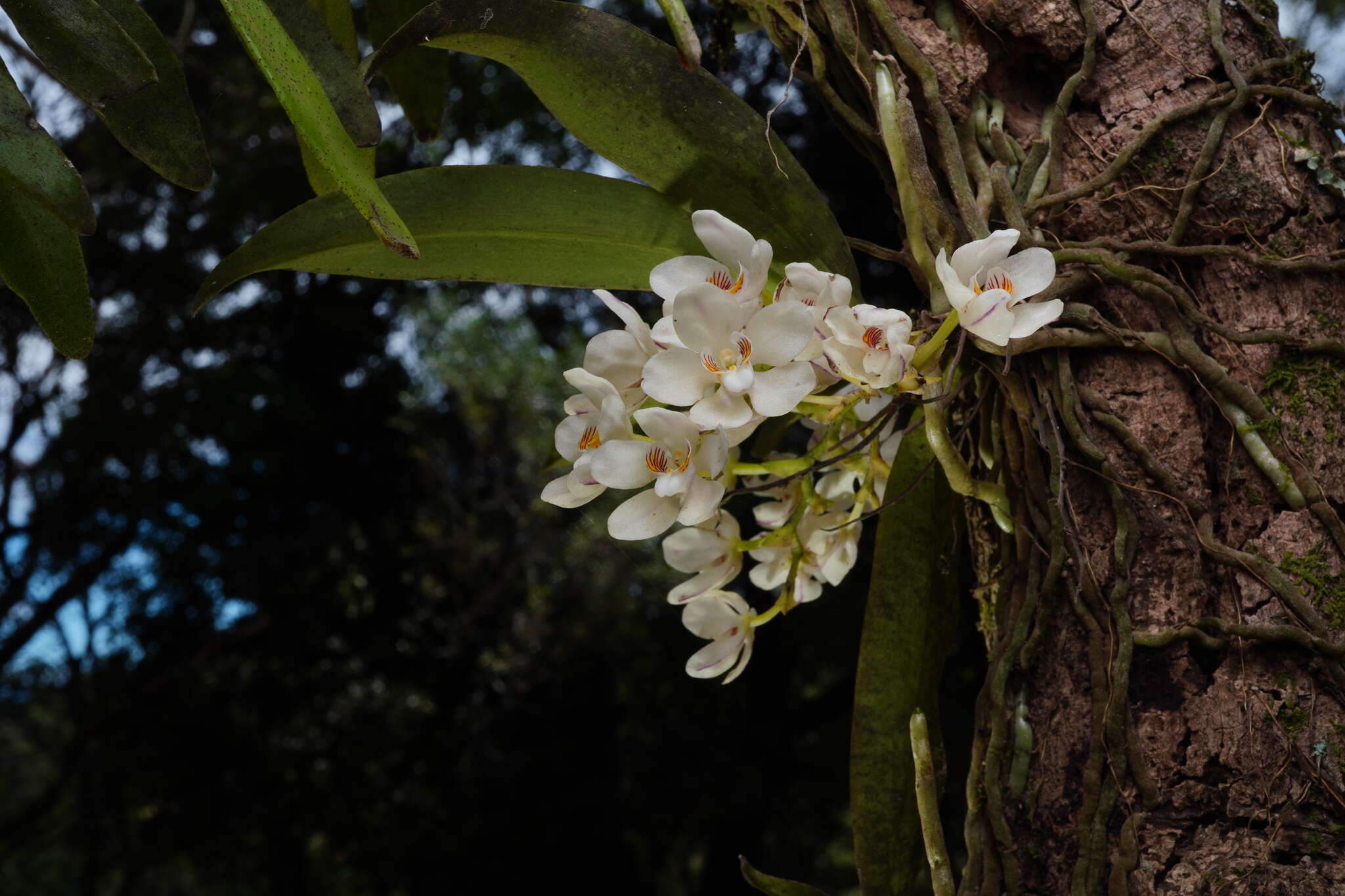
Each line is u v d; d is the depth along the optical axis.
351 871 2.46
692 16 0.58
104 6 0.29
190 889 2.74
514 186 0.32
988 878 0.29
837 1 0.32
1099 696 0.29
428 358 2.49
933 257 0.30
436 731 2.22
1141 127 0.30
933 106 0.31
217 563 2.26
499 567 2.27
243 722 2.22
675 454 0.28
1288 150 0.30
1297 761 0.28
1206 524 0.29
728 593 0.33
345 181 0.26
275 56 0.26
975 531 0.33
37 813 2.17
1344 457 0.29
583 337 2.24
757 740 2.09
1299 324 0.29
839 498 0.35
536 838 2.18
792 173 0.32
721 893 2.10
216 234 2.17
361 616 2.26
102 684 2.20
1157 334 0.29
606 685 2.23
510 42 0.31
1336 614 0.28
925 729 0.30
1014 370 0.30
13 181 0.27
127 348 2.21
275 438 2.29
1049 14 0.31
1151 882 0.28
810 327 0.28
